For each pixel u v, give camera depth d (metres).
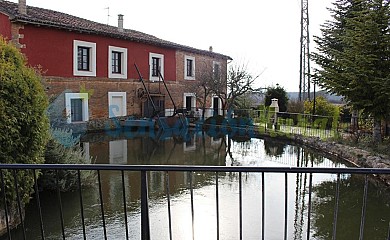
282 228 5.32
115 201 6.43
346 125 15.94
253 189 7.41
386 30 10.98
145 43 21.66
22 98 4.83
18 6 15.94
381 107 11.06
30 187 5.10
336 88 11.93
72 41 17.39
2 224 4.70
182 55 24.59
